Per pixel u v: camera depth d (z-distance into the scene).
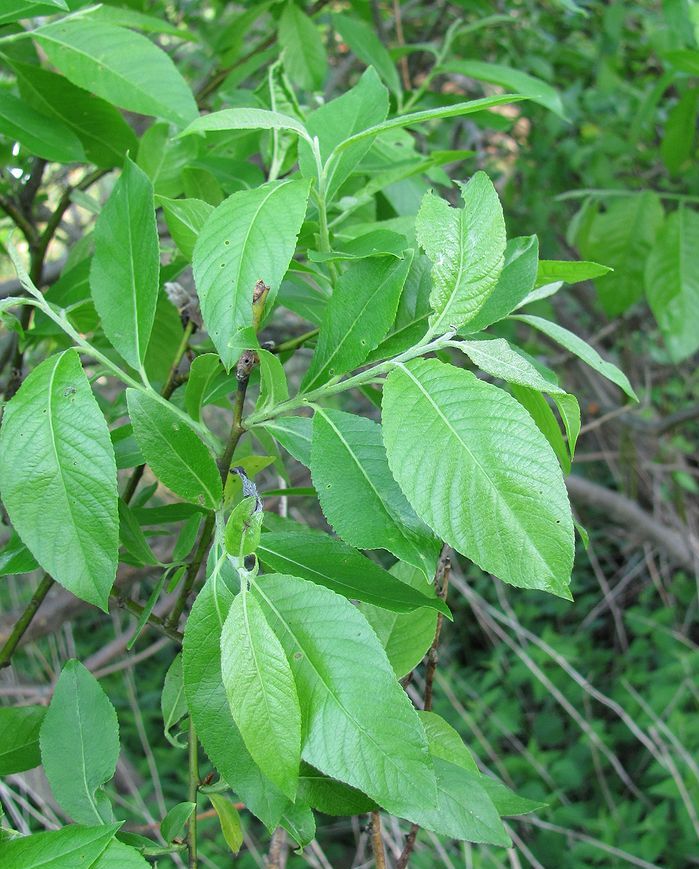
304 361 1.05
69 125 0.59
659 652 1.71
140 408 0.40
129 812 1.40
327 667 0.35
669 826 1.44
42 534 0.37
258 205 0.37
